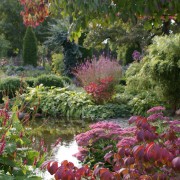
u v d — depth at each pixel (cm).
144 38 1808
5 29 3216
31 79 1314
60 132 851
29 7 419
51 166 208
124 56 2269
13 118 352
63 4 302
